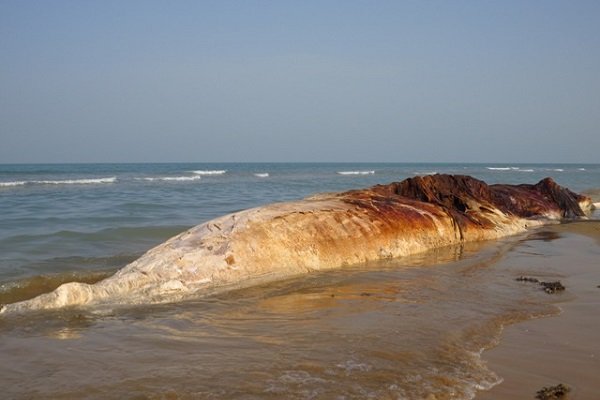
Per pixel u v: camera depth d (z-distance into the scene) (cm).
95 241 1141
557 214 1593
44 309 609
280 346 491
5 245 1070
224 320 575
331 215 916
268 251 797
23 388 401
